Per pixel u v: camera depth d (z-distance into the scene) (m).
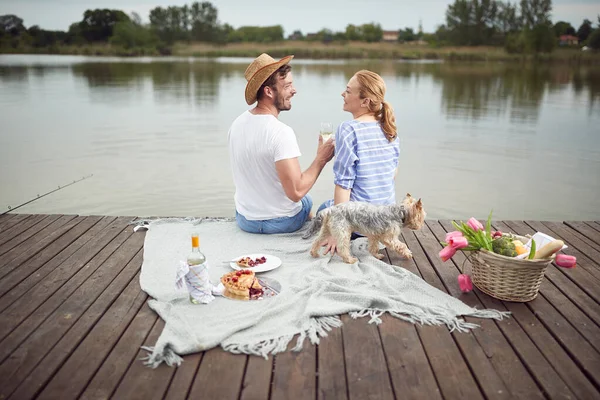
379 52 57.59
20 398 2.04
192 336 2.41
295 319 2.64
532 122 12.94
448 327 2.60
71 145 9.92
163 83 24.02
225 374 2.21
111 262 3.42
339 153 3.61
